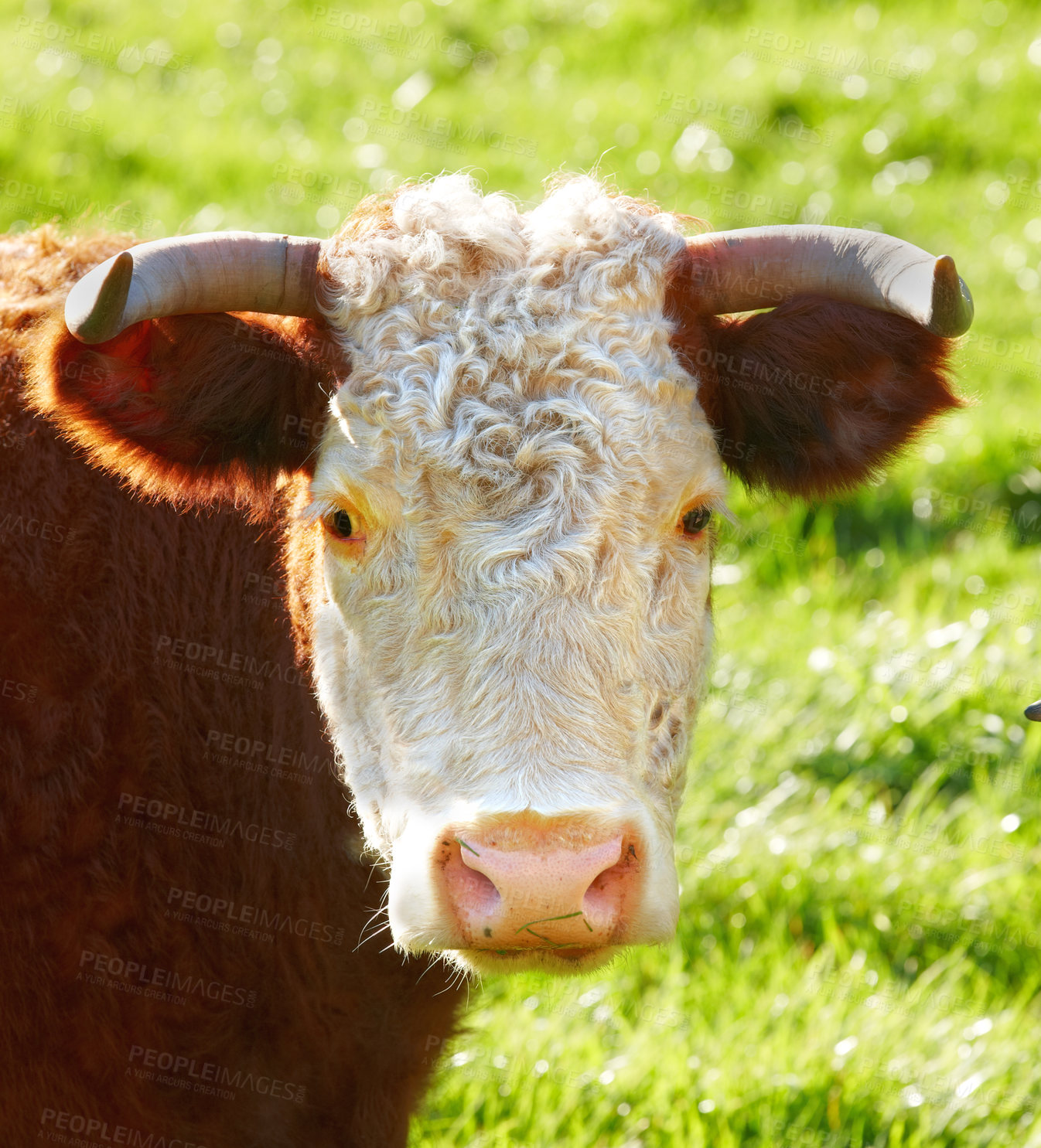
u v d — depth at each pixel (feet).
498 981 21.89
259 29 60.95
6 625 14.85
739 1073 20.04
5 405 15.61
